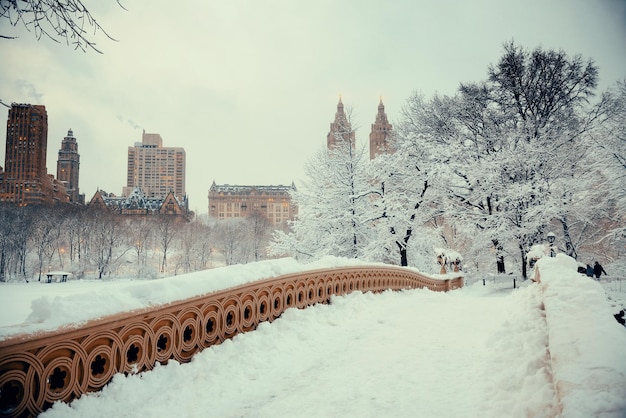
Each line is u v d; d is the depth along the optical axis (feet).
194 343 17.95
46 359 11.87
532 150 93.40
